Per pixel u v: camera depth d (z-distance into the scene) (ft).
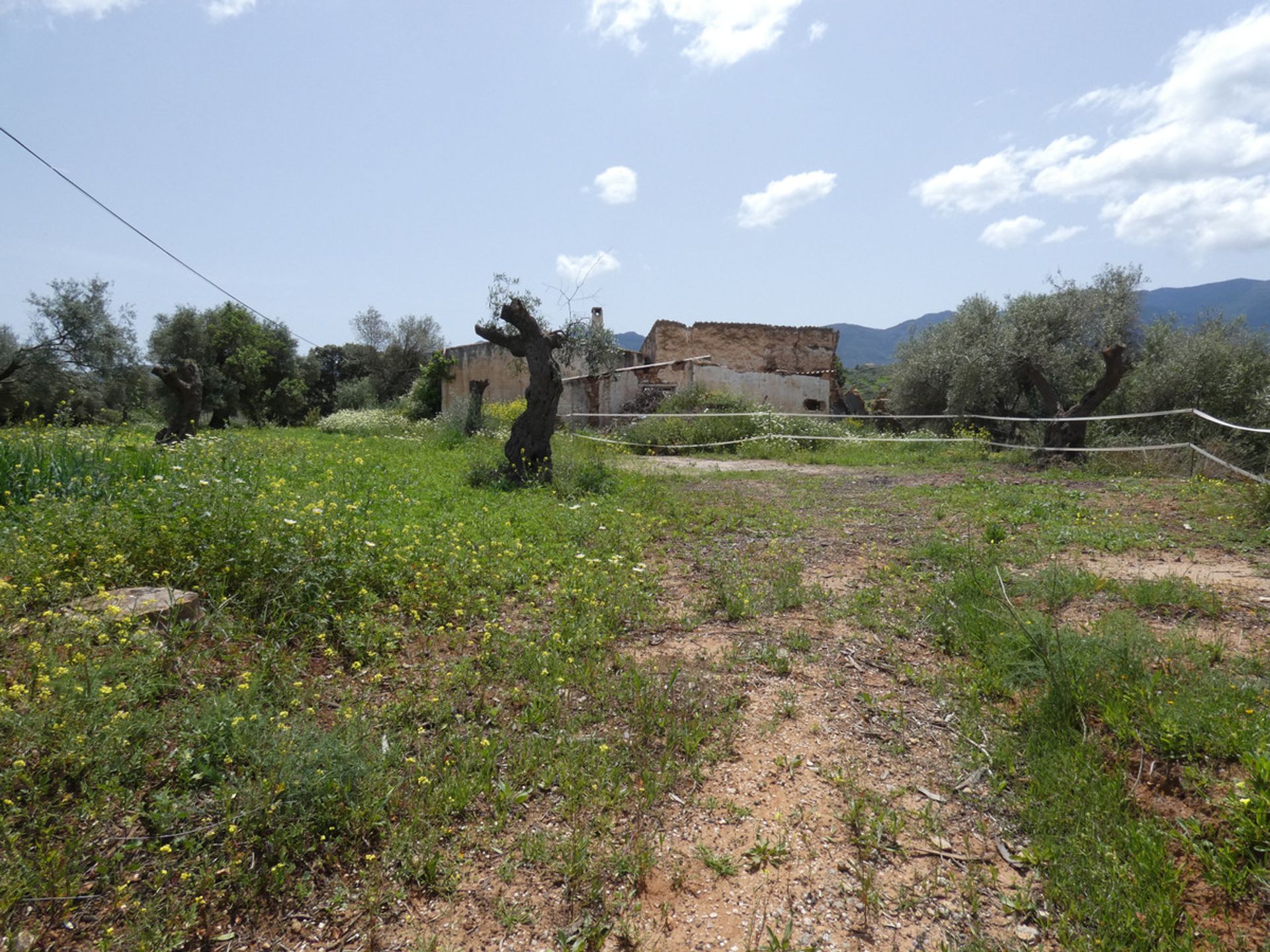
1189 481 29.86
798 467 43.98
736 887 8.66
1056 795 9.78
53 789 8.79
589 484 32.22
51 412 67.10
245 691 10.90
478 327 33.04
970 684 12.99
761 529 25.09
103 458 25.04
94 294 70.69
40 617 12.24
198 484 18.38
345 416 81.87
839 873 8.87
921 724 12.09
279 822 8.84
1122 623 13.57
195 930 7.66
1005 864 9.04
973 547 21.08
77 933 7.36
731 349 88.07
